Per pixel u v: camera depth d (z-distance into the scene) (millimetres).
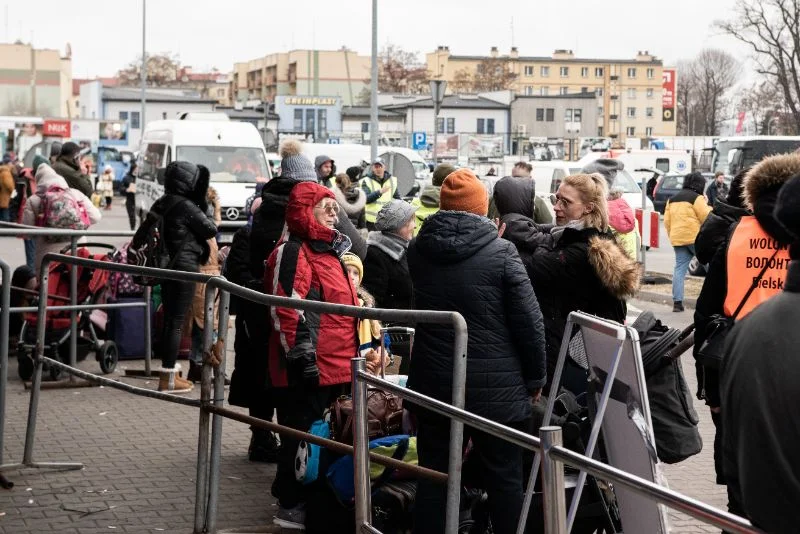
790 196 2742
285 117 101812
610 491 5098
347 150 37094
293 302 5449
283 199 7863
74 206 11195
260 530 6047
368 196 17781
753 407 2717
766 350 2730
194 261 9555
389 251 7902
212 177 25188
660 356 5371
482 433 5172
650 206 29062
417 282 5324
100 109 94688
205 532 6035
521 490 5203
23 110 156625
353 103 156500
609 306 5902
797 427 2650
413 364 5297
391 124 102062
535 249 6578
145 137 28656
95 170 64750
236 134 25938
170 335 9672
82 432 8336
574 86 182250
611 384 4539
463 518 5344
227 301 6086
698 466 7883
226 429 8570
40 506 6527
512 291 5160
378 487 5566
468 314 5168
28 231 9859
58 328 10133
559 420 5301
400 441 5605
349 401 5906
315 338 5930
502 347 5184
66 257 7230
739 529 2566
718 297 5387
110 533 6059
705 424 9172
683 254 16953
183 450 7836
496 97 106188
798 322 2730
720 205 6434
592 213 6070
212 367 6098
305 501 5984
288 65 163500
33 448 7637
